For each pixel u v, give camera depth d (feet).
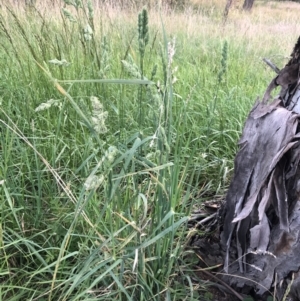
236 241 5.93
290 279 5.54
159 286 5.39
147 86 4.56
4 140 7.22
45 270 5.40
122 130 7.02
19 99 8.68
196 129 8.91
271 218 5.52
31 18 11.32
